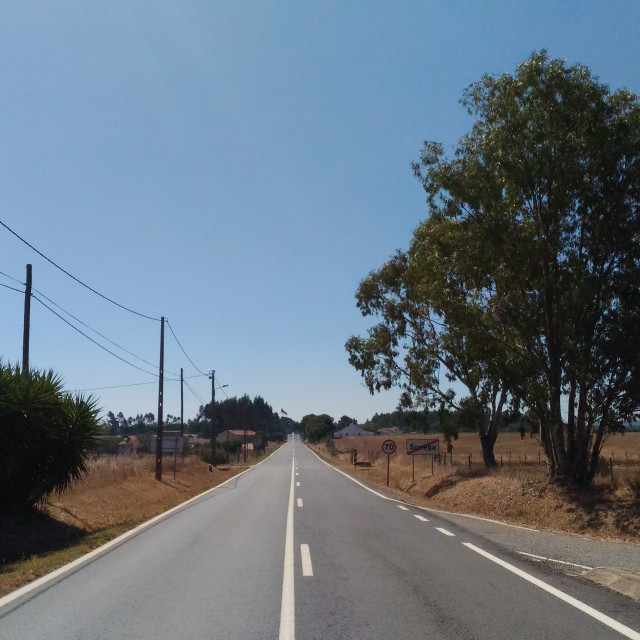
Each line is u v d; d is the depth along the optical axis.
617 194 18.84
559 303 19.38
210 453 67.62
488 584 9.15
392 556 11.58
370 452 69.69
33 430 14.59
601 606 7.89
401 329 34.44
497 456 56.59
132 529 15.66
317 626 7.01
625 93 19.55
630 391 19.48
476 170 20.14
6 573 10.12
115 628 6.98
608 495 19.30
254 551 12.21
